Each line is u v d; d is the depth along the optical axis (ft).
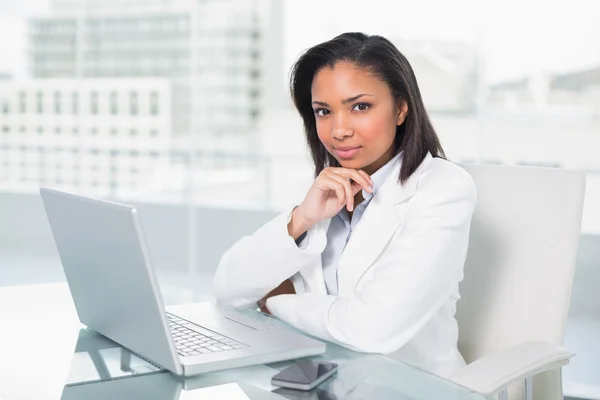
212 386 3.14
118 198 20.49
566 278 4.41
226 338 3.66
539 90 14.56
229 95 20.08
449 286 4.11
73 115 20.57
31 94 20.44
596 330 10.79
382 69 4.10
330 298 4.04
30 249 18.26
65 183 20.61
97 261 3.43
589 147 14.48
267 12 19.45
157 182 20.57
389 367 3.46
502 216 4.66
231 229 19.11
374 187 4.49
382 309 3.83
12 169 20.07
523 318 4.51
